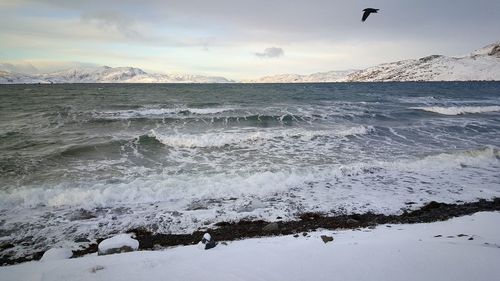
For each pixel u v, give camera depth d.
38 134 17.78
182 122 21.39
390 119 23.72
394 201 9.90
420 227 7.47
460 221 7.58
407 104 33.88
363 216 8.90
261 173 11.88
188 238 7.73
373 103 34.44
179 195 10.20
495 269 4.56
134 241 6.80
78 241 7.62
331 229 8.01
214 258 5.53
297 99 39.09
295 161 13.67
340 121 22.53
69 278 4.90
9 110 26.31
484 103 36.03
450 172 12.59
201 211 9.20
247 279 4.62
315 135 18.06
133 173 12.08
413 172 12.59
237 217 8.87
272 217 8.88
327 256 5.32
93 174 11.93
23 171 12.13
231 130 19.09
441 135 18.73
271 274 4.73
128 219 8.73
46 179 11.35
